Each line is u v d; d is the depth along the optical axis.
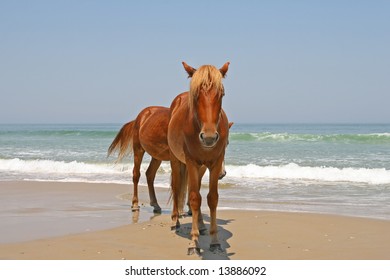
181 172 7.78
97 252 6.12
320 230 7.39
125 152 10.37
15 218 8.71
